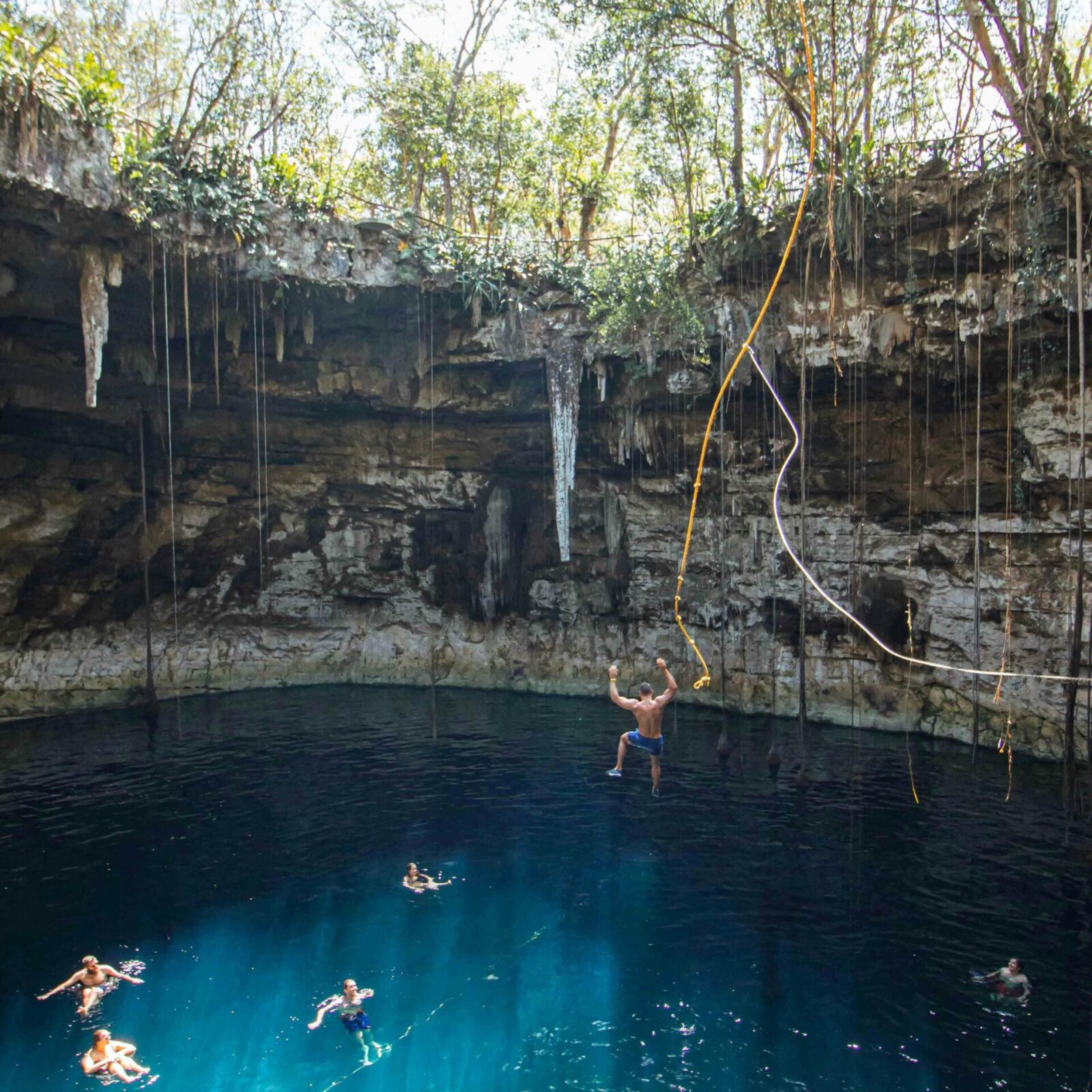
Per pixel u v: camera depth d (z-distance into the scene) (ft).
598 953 31.68
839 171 48.73
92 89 45.14
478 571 78.07
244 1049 26.35
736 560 66.54
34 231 46.34
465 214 80.02
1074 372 47.50
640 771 51.72
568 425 63.57
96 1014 28.07
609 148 71.67
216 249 51.93
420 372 65.72
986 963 30.53
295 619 78.43
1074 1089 24.03
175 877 38.09
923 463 57.93
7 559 62.34
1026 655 52.54
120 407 64.90
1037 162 42.19
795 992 28.99
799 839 41.29
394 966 31.01
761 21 48.57
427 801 47.50
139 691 69.67
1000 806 44.60
